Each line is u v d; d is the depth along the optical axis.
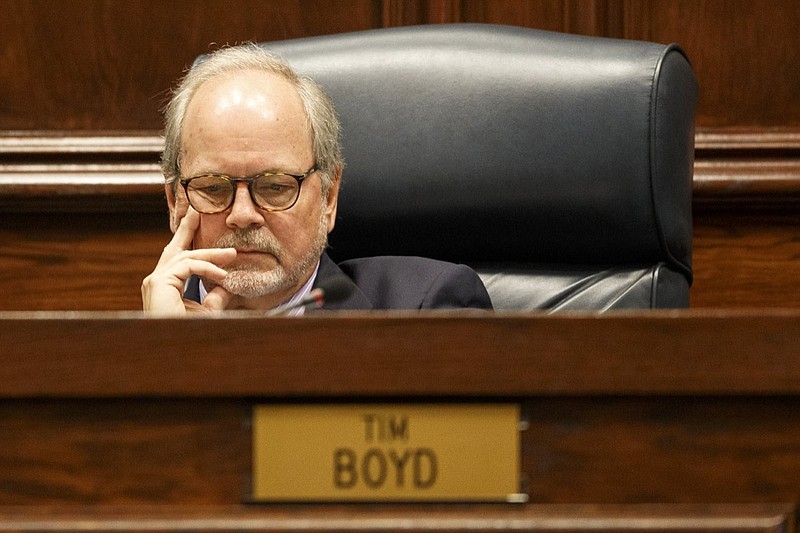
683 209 6.42
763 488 3.36
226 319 3.38
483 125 6.56
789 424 3.36
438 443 3.37
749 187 8.98
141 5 9.23
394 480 3.37
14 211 9.20
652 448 3.37
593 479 3.37
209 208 6.50
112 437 3.41
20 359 3.40
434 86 6.68
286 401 3.39
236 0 9.20
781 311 3.34
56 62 9.27
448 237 6.74
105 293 9.23
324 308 6.56
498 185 6.52
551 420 3.38
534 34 6.77
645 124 6.29
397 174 6.70
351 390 3.37
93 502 3.40
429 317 3.37
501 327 3.36
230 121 6.48
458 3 9.14
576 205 6.39
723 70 9.19
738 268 9.14
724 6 9.16
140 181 9.06
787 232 9.14
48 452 3.41
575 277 6.55
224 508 3.39
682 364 3.34
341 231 6.93
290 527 3.31
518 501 3.36
